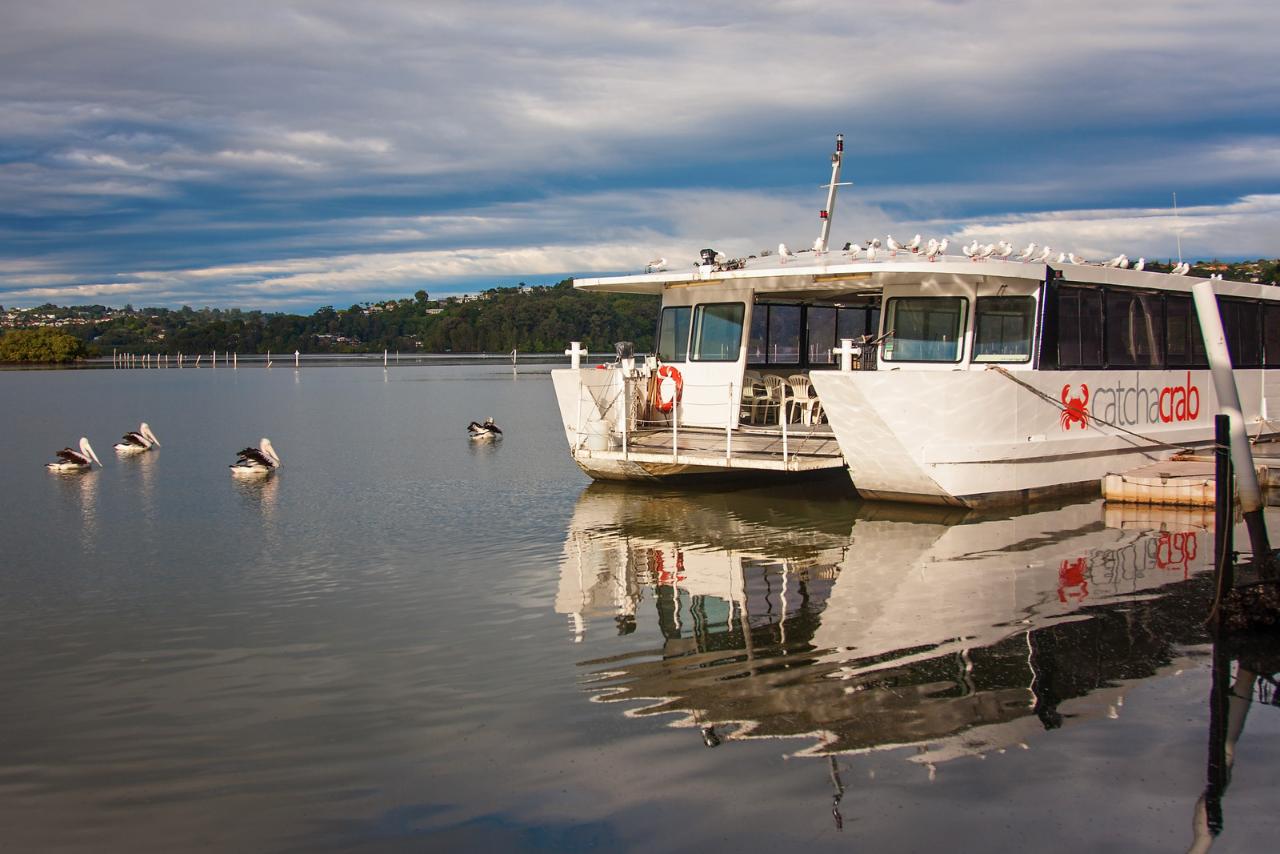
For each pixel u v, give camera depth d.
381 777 7.34
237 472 23.81
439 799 7.00
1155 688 8.68
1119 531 15.14
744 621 10.92
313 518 17.83
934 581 12.37
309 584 12.97
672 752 7.60
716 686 8.95
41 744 8.05
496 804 6.90
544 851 6.33
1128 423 19.19
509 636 10.58
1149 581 12.10
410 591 12.53
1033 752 7.50
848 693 8.67
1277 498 17.09
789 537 15.39
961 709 8.30
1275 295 23.14
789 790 7.00
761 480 21.22
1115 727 7.90
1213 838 6.36
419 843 6.46
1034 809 6.71
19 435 37.09
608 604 11.77
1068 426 17.88
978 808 6.73
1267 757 7.39
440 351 196.12
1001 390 16.62
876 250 17.83
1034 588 11.89
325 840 6.53
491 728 8.13
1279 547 13.91
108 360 181.75
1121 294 19.06
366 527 16.89
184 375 121.19
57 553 15.08
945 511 17.06
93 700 8.98
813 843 6.35
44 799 7.15
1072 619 10.59
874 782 7.09
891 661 9.45
